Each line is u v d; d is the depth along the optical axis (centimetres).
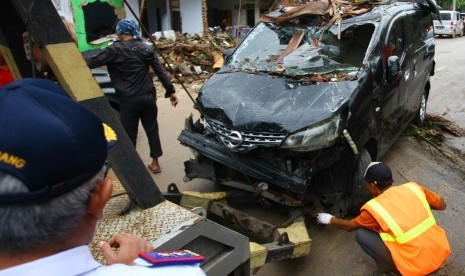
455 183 532
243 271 224
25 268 80
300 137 354
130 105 475
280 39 506
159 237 188
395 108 504
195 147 409
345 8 514
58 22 199
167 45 1173
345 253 383
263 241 388
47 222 80
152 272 99
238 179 414
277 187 385
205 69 1130
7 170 75
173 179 514
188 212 208
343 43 473
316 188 392
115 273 93
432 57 661
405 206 301
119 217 209
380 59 446
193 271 104
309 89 402
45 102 81
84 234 91
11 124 77
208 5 1989
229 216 367
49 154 77
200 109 397
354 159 396
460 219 449
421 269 290
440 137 676
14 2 195
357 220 313
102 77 599
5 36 264
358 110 395
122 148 211
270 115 375
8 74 311
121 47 460
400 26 523
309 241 331
